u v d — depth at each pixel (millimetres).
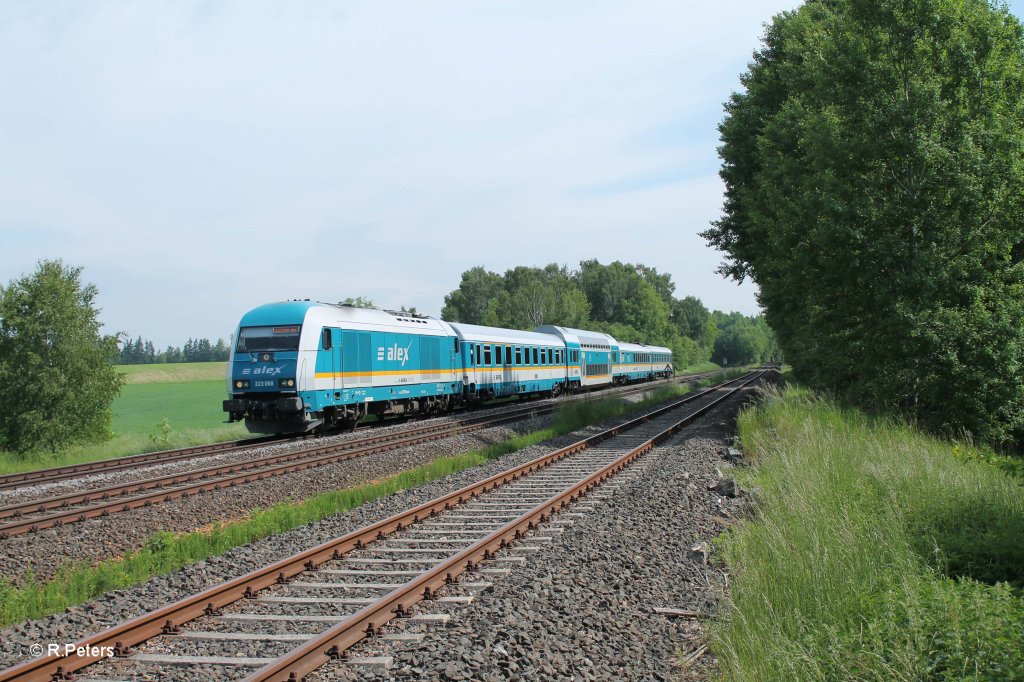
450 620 6559
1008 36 19641
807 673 4844
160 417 52812
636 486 13234
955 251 19500
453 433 23312
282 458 17766
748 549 7984
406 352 27188
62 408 24703
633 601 7211
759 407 23906
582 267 146875
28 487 15070
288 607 7242
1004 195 18562
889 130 19453
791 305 33188
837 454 12195
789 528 8016
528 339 39594
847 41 20766
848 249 19766
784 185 26141
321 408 22312
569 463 16953
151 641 6375
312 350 21969
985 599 5660
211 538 10336
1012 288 18828
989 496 9133
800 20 30516
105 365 25875
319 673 5535
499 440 22625
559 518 11000
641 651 6000
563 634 6230
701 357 157750
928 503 9039
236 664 5801
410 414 29500
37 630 6773
